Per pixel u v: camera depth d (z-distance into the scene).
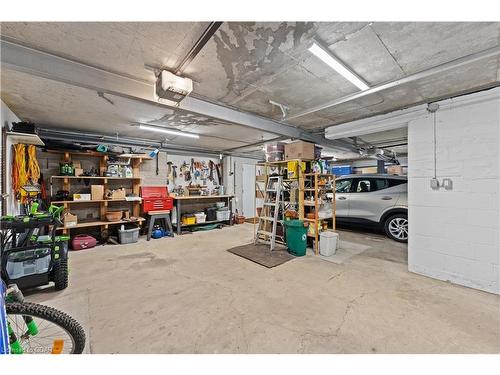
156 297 2.32
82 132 4.50
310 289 2.50
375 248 4.13
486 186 2.43
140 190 5.39
